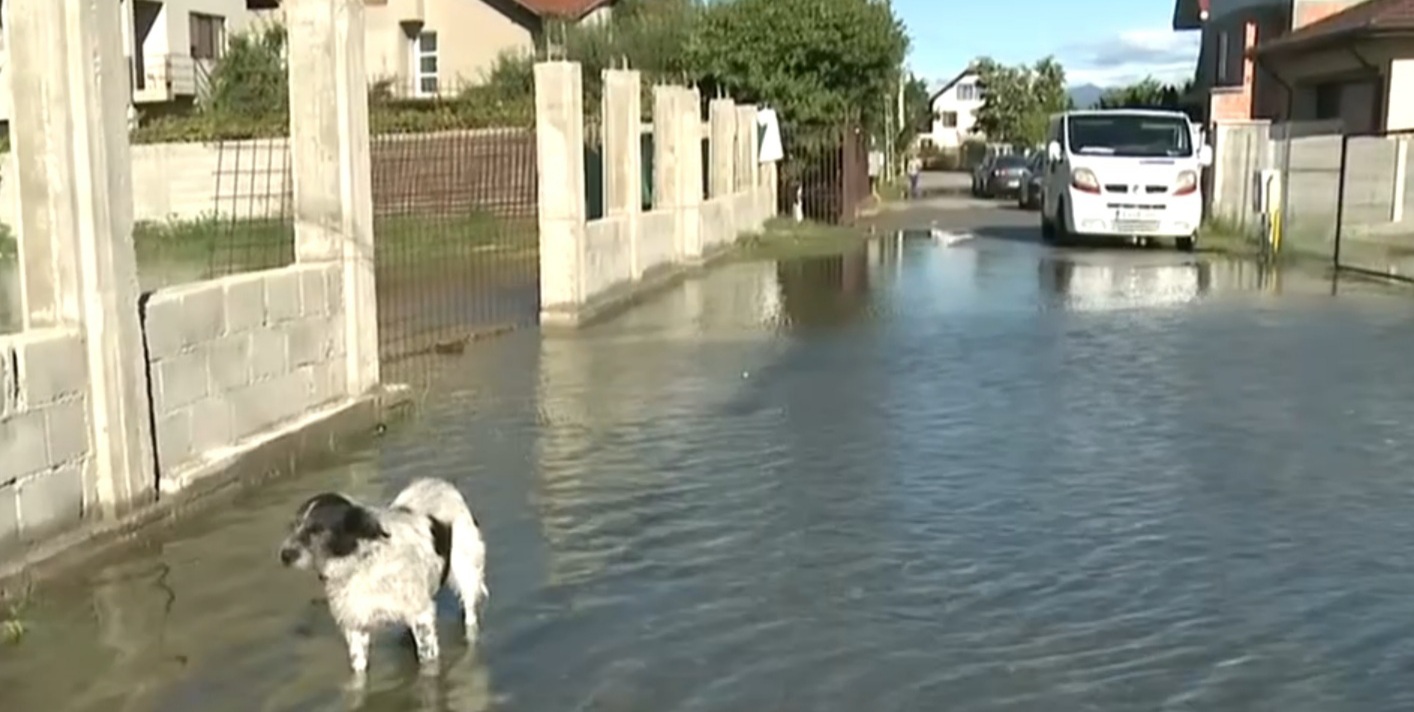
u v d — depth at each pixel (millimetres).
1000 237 30453
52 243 7117
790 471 9031
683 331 15578
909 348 14156
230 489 8414
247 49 38594
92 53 7207
